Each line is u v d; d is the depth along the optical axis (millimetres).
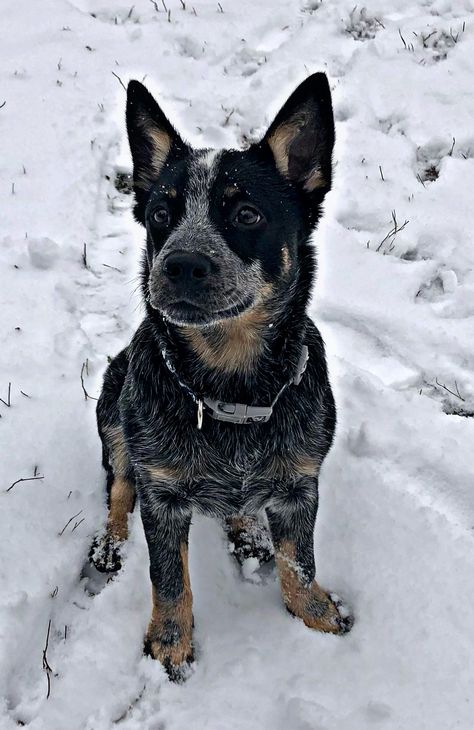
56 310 927
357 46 1426
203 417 566
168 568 591
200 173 547
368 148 1194
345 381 842
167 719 569
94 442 776
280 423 571
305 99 560
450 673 586
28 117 1252
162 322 567
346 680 593
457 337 899
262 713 573
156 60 1420
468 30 1433
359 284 974
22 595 614
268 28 1520
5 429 768
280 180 570
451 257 1007
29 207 1078
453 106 1263
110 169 1179
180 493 590
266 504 619
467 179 1125
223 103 1307
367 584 656
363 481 733
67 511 707
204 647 620
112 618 630
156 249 563
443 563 658
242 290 525
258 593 670
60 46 1441
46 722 556
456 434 784
